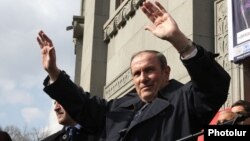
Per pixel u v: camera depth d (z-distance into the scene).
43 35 3.76
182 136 3.03
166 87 3.32
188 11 8.49
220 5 8.16
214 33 8.24
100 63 13.81
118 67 12.41
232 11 7.38
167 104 3.13
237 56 7.11
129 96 3.72
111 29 13.12
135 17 11.40
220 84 2.93
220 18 8.09
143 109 3.28
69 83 3.71
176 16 8.95
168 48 9.02
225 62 7.64
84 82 14.59
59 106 4.71
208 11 8.45
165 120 3.10
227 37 7.71
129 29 11.80
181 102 3.14
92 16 14.47
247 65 7.20
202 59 2.88
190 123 3.08
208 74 2.90
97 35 14.09
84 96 3.78
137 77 3.25
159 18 3.06
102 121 3.71
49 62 3.68
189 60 2.90
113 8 13.77
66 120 4.67
